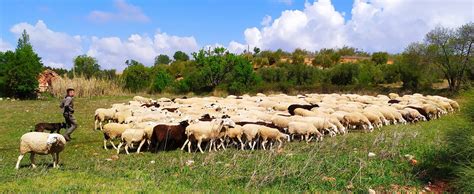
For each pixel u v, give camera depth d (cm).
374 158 1295
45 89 4491
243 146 1564
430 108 2459
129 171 1181
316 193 980
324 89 4762
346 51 7681
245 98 3084
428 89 4534
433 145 1421
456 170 1043
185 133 1552
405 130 1917
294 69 5581
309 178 1084
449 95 4166
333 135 1830
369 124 1989
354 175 1105
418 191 998
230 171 1177
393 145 1400
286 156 1295
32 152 1205
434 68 4584
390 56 7012
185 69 6869
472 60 4347
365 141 1628
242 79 5112
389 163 1225
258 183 1053
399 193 980
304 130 1677
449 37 4497
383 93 4550
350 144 1566
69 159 1389
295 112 2178
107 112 2084
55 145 1197
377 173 1132
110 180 1075
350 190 1009
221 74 5216
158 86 5172
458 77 4431
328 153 1376
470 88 1234
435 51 4541
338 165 1199
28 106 3125
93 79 4375
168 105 2589
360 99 3116
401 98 3195
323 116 1988
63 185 1004
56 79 4328
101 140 1780
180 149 1570
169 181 1072
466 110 1163
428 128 2020
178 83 5462
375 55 6688
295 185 1043
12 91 3962
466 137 1099
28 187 983
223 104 2559
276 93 4744
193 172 1173
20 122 2252
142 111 2106
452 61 4469
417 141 1555
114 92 4500
